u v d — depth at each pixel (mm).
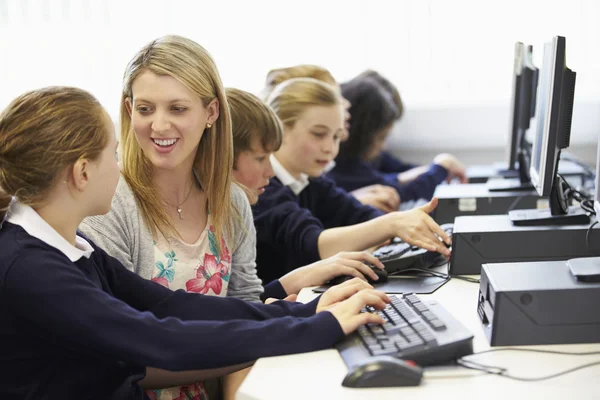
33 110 1141
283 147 2156
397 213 1822
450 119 3615
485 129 3604
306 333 1179
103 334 1109
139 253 1456
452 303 1407
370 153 3035
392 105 3006
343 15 3506
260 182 1896
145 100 1381
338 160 3016
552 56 1532
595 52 3379
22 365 1161
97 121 1174
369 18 3512
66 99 1161
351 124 2971
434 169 3141
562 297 1167
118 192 1447
